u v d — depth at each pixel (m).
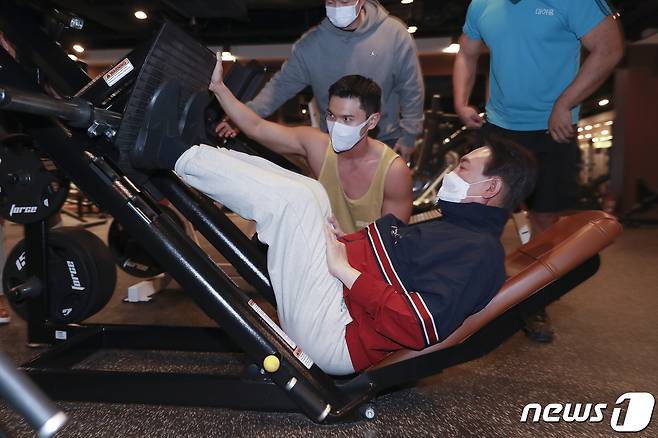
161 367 2.06
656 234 6.01
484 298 1.48
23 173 1.98
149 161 1.48
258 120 1.99
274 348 1.47
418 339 1.40
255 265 1.88
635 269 4.02
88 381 1.65
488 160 1.52
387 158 1.92
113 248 2.96
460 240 1.47
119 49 8.29
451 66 8.86
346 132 1.80
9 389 0.63
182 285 1.52
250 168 1.50
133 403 1.65
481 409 1.69
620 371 2.03
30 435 1.48
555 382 1.92
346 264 1.50
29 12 1.76
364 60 2.35
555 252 1.60
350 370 1.58
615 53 2.09
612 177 7.66
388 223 1.59
